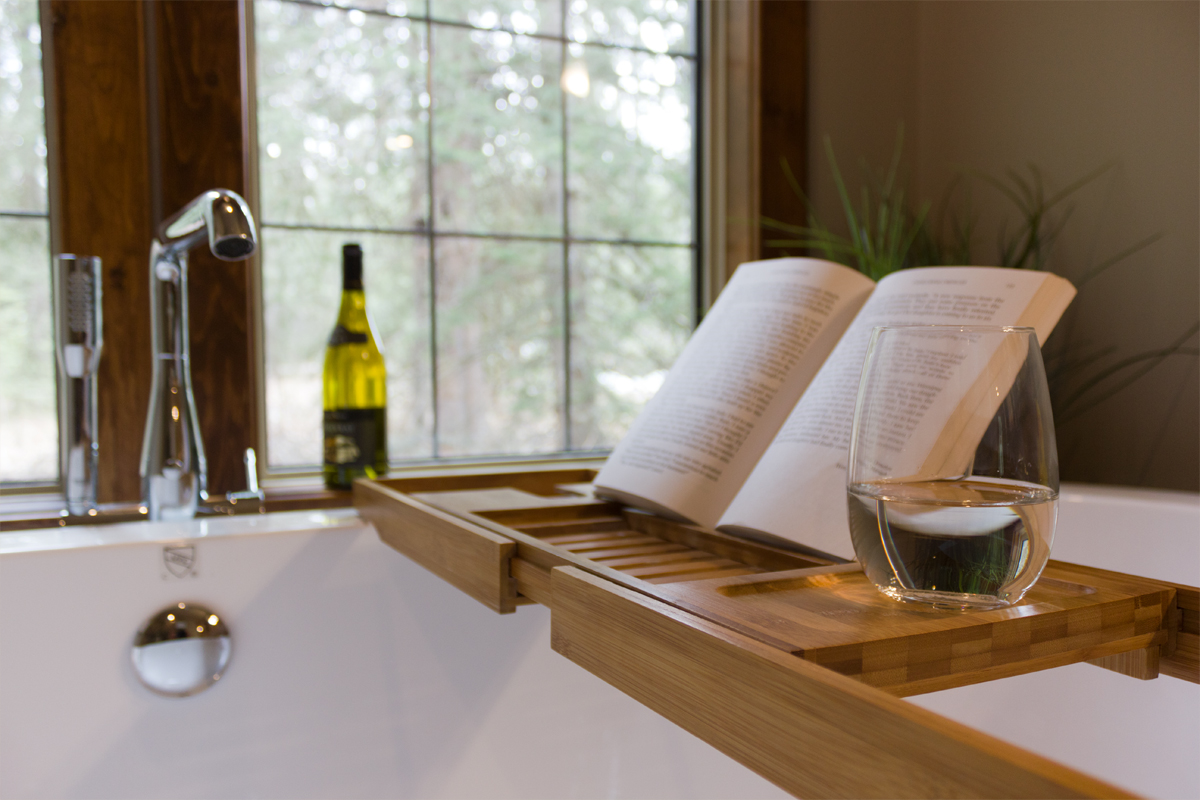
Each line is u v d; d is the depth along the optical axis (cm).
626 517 70
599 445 131
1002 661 33
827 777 25
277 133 110
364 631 80
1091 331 115
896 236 121
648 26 133
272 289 111
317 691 78
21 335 98
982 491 33
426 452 120
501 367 124
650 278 134
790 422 57
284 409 112
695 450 64
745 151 130
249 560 76
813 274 68
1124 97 111
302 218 112
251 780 75
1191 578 76
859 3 137
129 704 72
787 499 52
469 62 121
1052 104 120
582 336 130
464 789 82
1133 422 109
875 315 55
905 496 33
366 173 116
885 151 139
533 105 126
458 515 61
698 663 31
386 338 117
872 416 35
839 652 30
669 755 90
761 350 66
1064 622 35
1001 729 82
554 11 126
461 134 121
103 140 95
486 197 123
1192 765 68
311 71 112
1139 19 108
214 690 75
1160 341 106
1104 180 113
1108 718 74
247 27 107
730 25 133
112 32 95
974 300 51
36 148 98
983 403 33
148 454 86
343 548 79
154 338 85
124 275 96
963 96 134
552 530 66
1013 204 126
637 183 133
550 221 127
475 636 84
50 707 70
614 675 36
